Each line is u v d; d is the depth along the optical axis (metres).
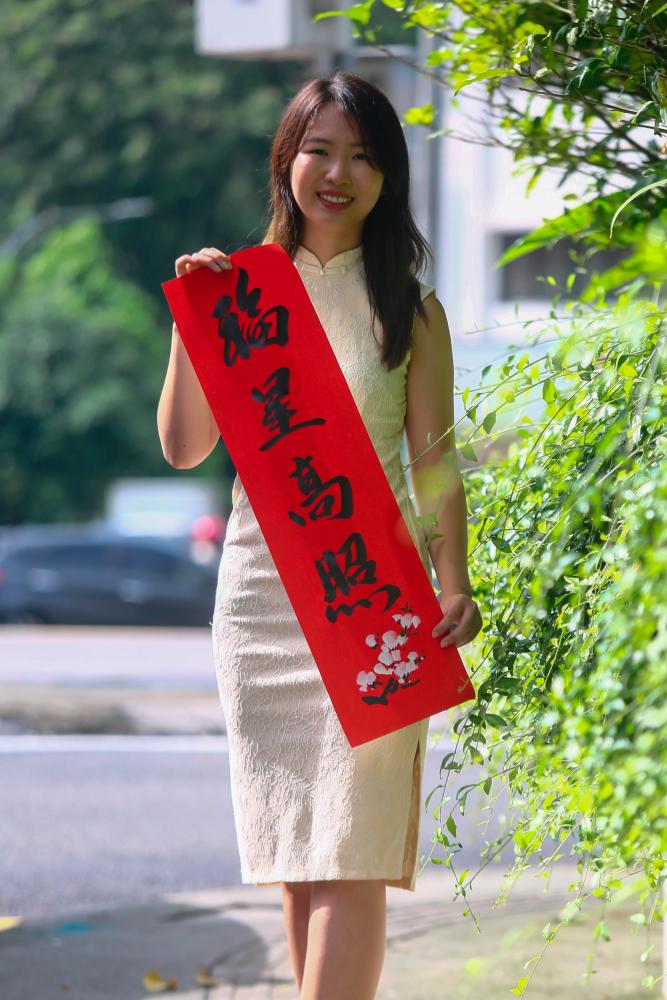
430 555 3.34
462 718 3.03
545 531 2.85
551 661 2.80
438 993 4.62
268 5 9.82
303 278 3.43
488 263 20.30
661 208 3.67
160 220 42.56
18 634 19.97
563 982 4.68
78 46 41.84
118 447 40.56
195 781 9.05
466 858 6.91
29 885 6.61
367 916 3.27
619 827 2.38
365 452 3.23
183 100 41.12
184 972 5.14
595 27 3.24
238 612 3.38
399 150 3.39
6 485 40.22
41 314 40.59
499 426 3.36
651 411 2.44
